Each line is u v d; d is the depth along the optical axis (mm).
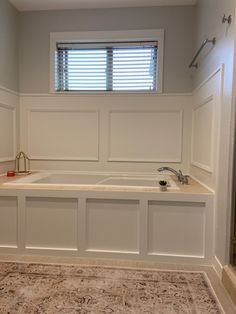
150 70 2838
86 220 2014
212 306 1447
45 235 2057
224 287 1629
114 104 2848
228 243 1652
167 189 2006
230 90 1626
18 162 2889
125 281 1696
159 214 1955
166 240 1961
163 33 2748
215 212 1868
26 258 2023
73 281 1687
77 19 2826
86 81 2898
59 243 2051
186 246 1947
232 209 1639
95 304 1451
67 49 2895
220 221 1771
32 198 2043
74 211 2025
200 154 2344
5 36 2615
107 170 2891
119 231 1996
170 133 2811
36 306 1427
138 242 1984
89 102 2869
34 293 1546
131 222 1982
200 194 1897
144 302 1475
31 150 2939
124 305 1445
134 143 2854
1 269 1843
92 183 2826
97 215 2008
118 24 2787
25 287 1609
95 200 1998
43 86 2895
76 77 2906
